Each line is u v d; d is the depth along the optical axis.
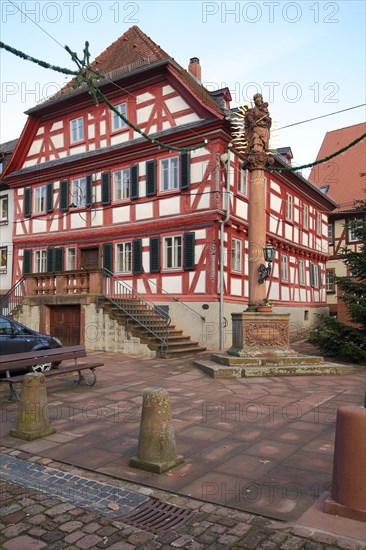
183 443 6.15
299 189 25.69
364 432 4.04
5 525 4.13
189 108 18.00
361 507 4.00
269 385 9.96
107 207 20.33
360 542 3.67
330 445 6.00
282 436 6.39
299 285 25.81
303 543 3.69
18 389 10.17
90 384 10.20
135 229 19.25
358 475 4.03
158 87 18.88
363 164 36.38
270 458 5.58
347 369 11.30
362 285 14.00
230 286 17.84
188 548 3.69
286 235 24.03
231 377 10.90
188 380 10.69
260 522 4.05
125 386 10.10
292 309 24.45
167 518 4.20
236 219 18.09
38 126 23.20
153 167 18.78
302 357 11.70
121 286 18.73
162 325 16.66
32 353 9.22
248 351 11.77
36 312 18.16
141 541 3.82
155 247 18.61
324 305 29.22
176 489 4.77
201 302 17.08
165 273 18.31
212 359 12.78
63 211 21.83
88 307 16.61
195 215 17.55
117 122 20.19
